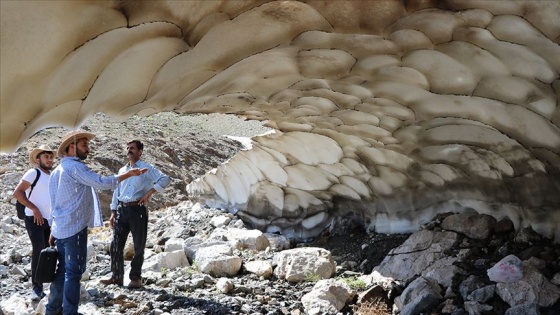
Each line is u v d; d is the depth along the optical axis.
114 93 4.17
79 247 5.74
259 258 7.72
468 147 6.05
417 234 6.70
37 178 6.48
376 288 6.10
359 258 7.31
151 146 15.14
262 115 6.61
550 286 5.39
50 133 14.69
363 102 5.50
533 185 5.95
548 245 6.00
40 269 5.72
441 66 4.58
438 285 5.88
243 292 6.64
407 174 6.99
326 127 6.70
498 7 4.04
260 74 4.71
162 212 10.68
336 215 8.32
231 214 9.29
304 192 8.31
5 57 3.42
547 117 5.00
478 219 6.56
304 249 7.23
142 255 6.88
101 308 6.16
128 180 6.87
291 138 7.54
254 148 8.35
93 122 16.38
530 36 4.20
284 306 6.25
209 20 3.85
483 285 5.65
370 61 4.52
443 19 4.12
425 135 6.09
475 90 4.87
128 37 3.75
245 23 3.96
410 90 5.04
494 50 4.37
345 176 7.62
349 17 4.02
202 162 15.54
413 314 5.59
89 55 3.71
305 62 4.54
